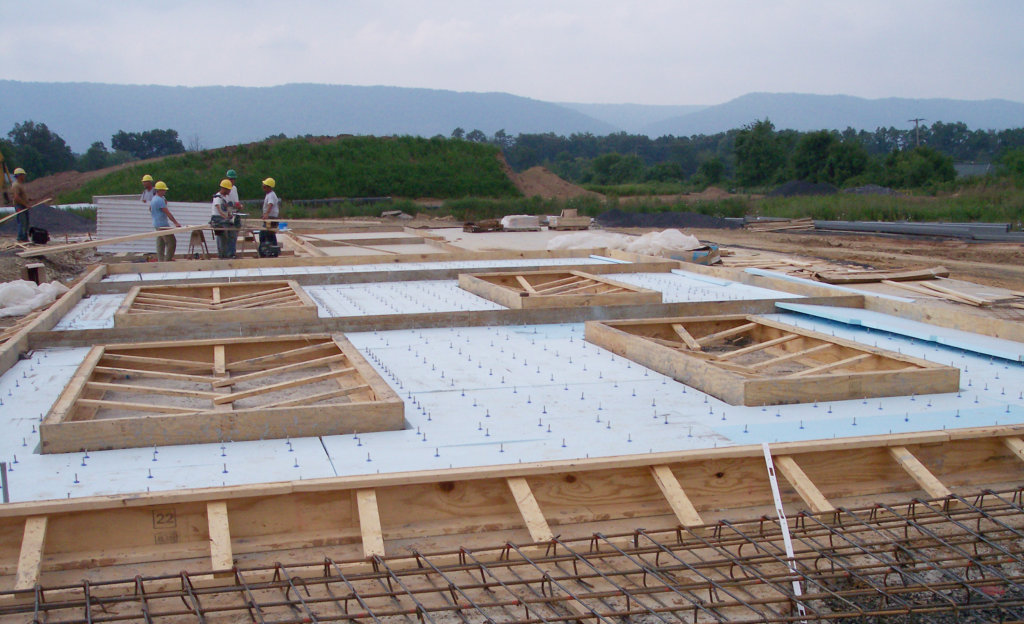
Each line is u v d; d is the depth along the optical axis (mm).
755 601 3408
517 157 98312
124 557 3678
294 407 4750
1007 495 4445
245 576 3520
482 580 3562
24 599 3305
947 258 16312
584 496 4188
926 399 5465
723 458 4285
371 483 3889
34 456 4422
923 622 3400
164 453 4473
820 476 4492
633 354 6594
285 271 11805
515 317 7969
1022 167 38969
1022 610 3451
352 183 40594
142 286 9469
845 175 47188
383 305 9023
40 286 10820
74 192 39344
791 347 7246
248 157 41625
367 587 3553
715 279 10891
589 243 15047
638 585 3590
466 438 4727
